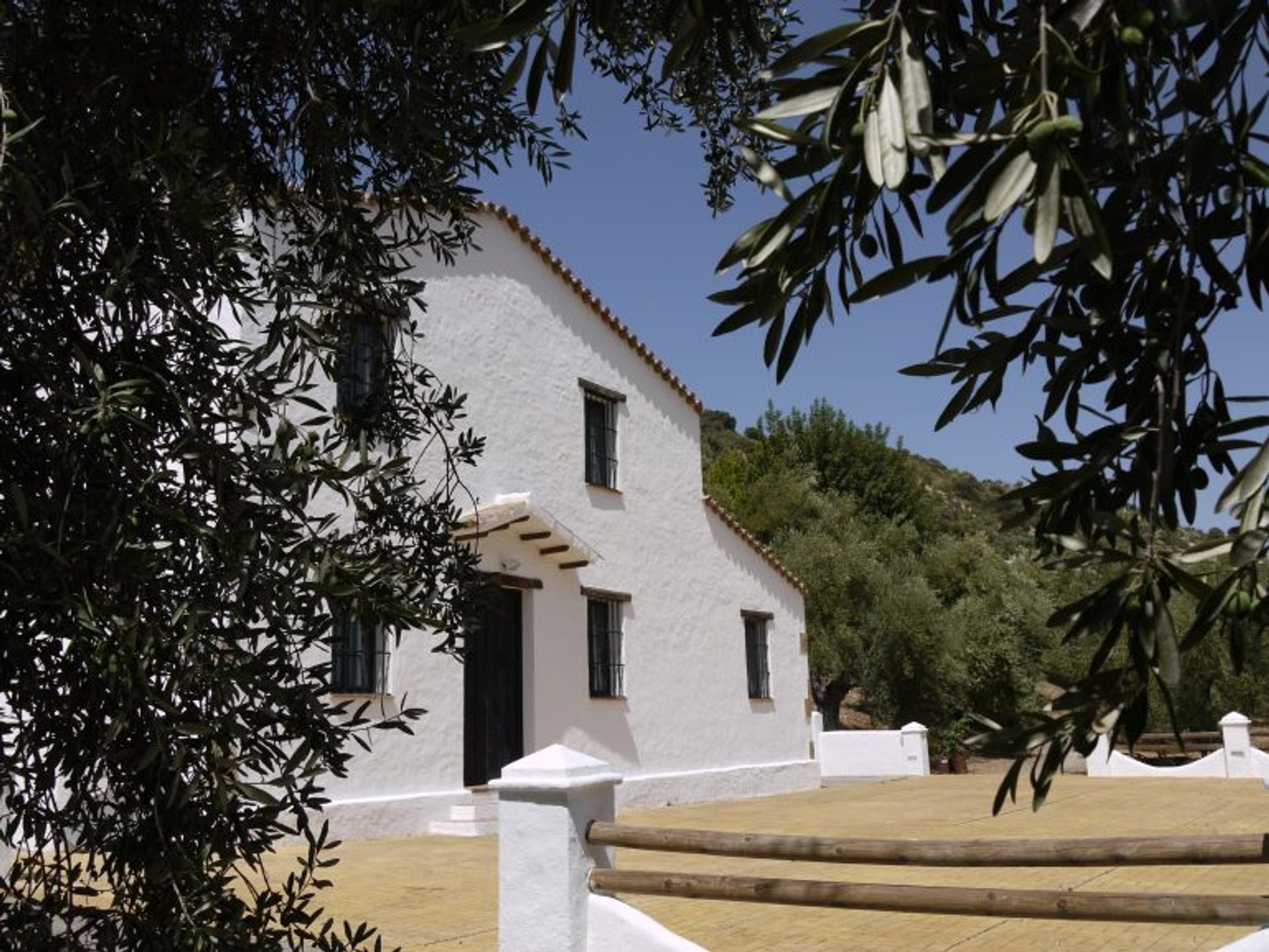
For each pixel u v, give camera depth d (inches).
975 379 80.9
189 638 90.2
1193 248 73.5
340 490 112.3
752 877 174.7
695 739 669.9
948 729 1083.9
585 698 588.7
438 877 358.6
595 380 641.6
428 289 540.7
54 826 100.9
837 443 1430.9
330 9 136.6
